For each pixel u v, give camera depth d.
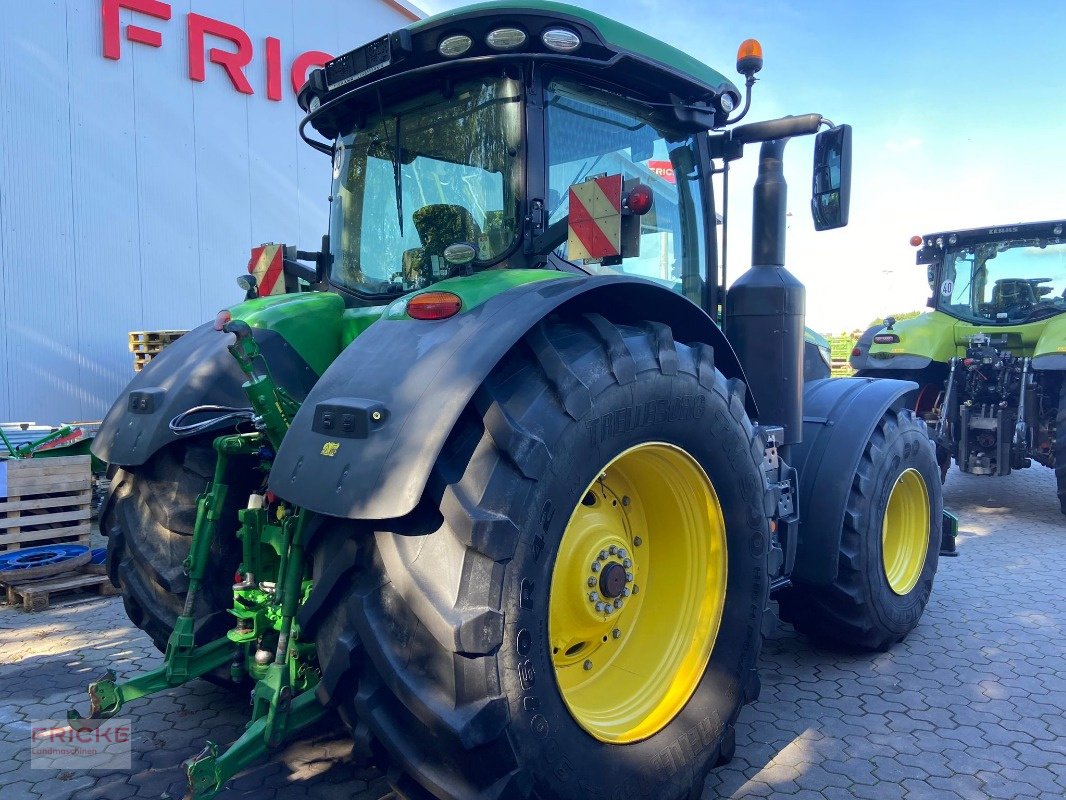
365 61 2.71
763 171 3.29
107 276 8.06
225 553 2.71
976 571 5.23
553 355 2.05
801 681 3.51
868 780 2.68
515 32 2.44
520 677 1.85
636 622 2.62
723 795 2.59
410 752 1.86
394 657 1.83
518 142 2.55
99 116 7.93
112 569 3.06
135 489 2.96
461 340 2.00
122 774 2.72
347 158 3.14
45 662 3.69
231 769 1.94
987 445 7.47
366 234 3.06
